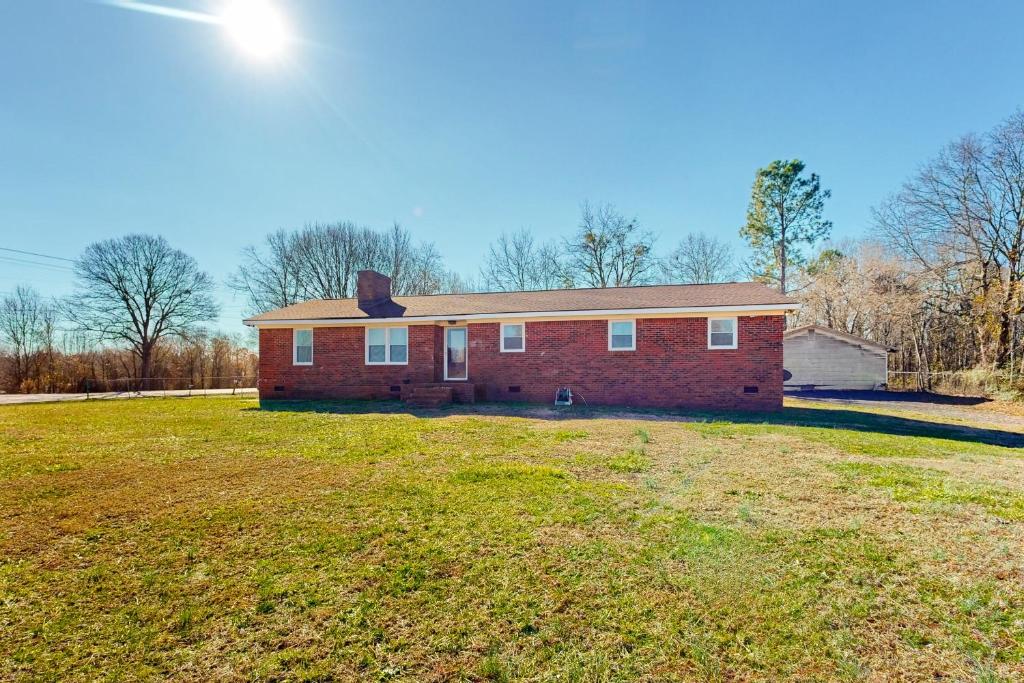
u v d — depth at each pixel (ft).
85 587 10.27
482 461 21.67
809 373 76.33
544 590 10.03
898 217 86.74
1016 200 72.28
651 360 45.21
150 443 26.66
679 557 11.52
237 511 15.10
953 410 48.01
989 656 7.81
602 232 110.01
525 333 48.83
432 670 7.61
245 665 7.72
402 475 19.27
